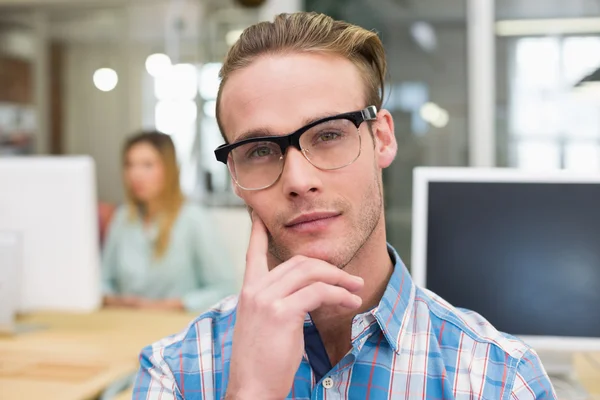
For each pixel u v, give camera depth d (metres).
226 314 0.96
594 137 3.37
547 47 3.39
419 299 0.88
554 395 0.81
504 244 1.30
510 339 0.84
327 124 0.79
